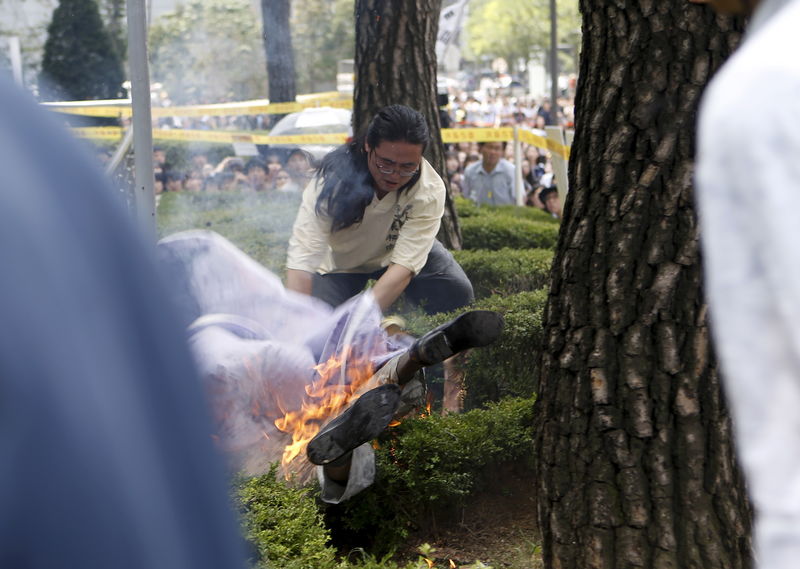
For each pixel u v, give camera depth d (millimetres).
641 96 2541
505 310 5051
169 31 24766
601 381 2559
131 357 716
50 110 752
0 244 657
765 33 1026
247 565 793
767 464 997
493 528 3828
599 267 2586
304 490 3404
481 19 38125
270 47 14500
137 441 699
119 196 788
